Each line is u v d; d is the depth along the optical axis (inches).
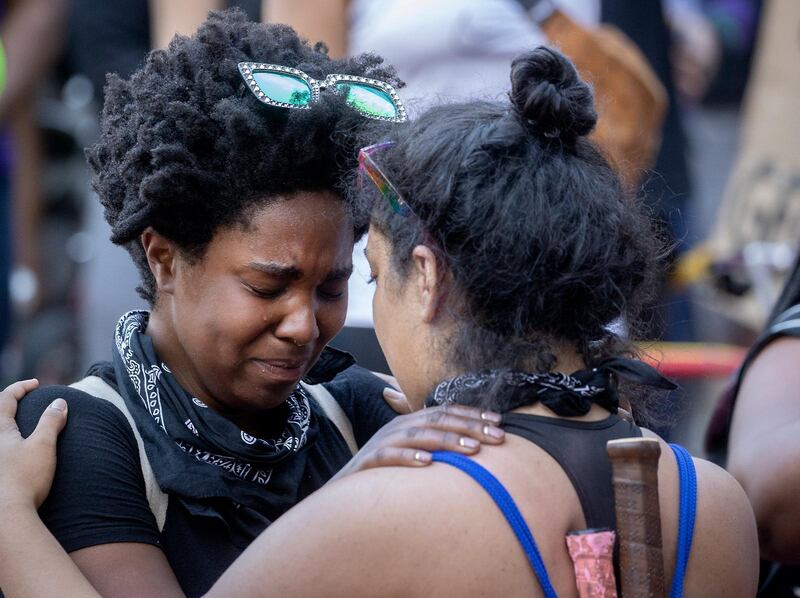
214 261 241.9
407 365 227.6
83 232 703.7
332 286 252.1
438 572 201.2
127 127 248.1
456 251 214.7
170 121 238.8
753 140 512.7
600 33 430.6
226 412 259.1
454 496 204.2
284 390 251.1
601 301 218.1
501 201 211.6
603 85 420.5
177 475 240.1
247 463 250.4
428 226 217.2
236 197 237.8
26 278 652.1
